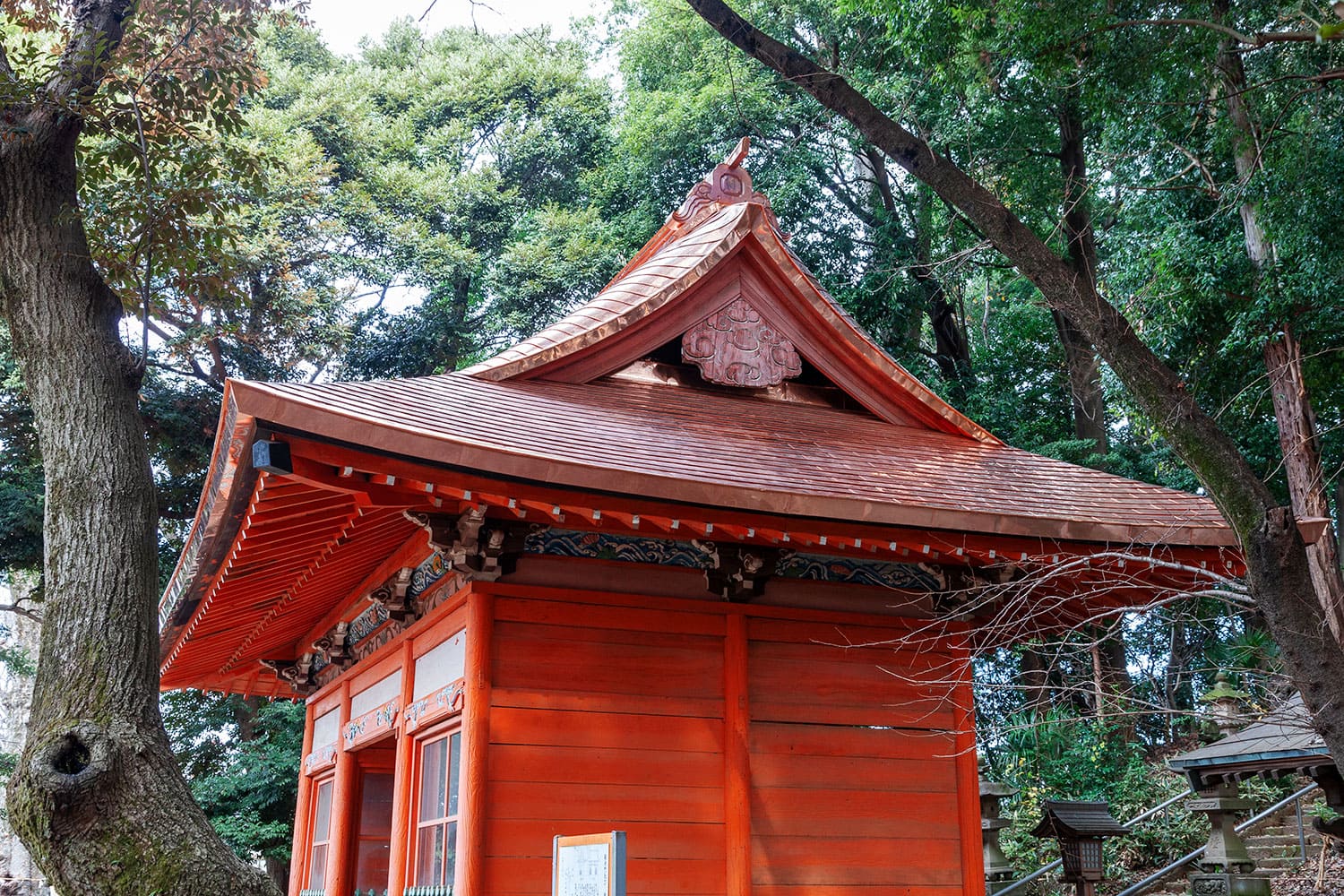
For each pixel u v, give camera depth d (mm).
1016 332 26250
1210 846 11766
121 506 6250
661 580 7297
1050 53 9789
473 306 29562
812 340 9086
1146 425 18500
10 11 10617
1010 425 23625
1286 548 6035
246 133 24719
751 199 10406
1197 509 8008
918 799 7543
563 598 6941
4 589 29875
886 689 7711
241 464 5586
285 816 20062
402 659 8289
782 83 23281
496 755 6523
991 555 7078
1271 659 10219
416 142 32125
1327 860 13445
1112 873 14812
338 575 8805
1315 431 15516
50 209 6965
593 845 5051
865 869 7238
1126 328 6633
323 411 5219
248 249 21969
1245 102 13539
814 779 7305
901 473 7754
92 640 5801
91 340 6699
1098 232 21469
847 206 25594
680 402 8352
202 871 5234
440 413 6184
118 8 8086
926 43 15375
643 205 26688
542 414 6969
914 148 6949
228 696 22406
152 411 21188
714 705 7164
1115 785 17312
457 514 6578
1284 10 12195
